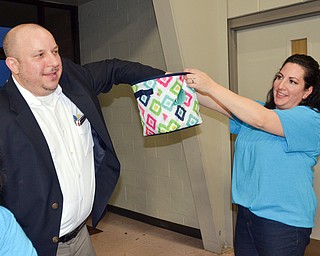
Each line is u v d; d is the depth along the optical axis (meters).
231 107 1.53
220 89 1.52
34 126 1.38
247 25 2.76
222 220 3.09
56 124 1.49
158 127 1.50
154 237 3.46
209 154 2.91
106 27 3.94
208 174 2.91
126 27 3.71
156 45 3.42
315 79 1.64
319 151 1.65
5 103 1.37
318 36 2.46
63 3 4.17
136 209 3.95
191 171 2.95
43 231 1.41
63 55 4.33
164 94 1.47
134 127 3.82
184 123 1.51
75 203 1.54
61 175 1.47
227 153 3.01
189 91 1.52
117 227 3.76
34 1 3.96
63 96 1.56
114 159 1.68
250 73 2.88
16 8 3.87
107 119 4.15
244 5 2.73
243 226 1.78
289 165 1.59
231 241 3.10
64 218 1.50
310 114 1.58
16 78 1.43
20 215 1.38
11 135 1.33
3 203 1.36
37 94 1.44
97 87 1.71
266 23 2.69
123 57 3.81
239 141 1.78
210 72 2.86
